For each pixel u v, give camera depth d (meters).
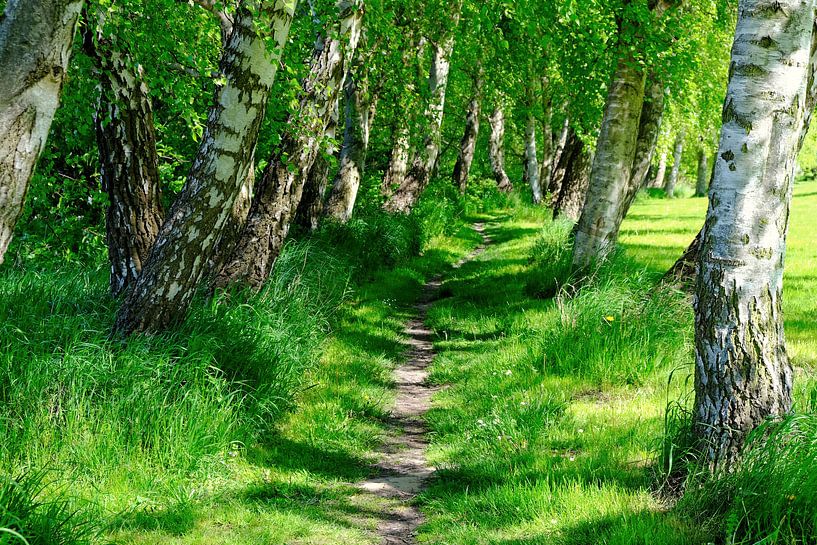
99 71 7.44
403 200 22.48
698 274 4.84
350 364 9.18
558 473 5.32
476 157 44.72
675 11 11.74
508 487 5.16
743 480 4.21
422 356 10.47
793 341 8.43
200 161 6.59
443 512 5.13
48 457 5.11
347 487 5.84
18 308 6.94
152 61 8.31
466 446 6.50
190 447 5.56
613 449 5.72
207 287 8.74
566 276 11.93
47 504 4.28
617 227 12.02
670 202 39.62
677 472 4.84
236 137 6.55
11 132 3.49
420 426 7.61
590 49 12.06
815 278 12.76
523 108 30.64
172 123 11.73
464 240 22.64
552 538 4.34
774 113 4.55
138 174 7.77
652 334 7.92
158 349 6.36
